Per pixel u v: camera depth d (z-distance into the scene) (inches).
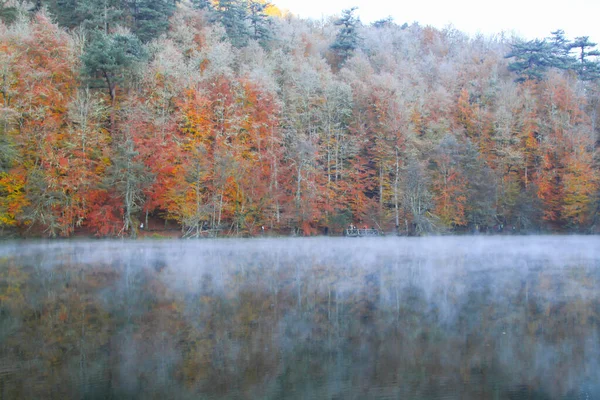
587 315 554.9
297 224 2199.8
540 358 408.2
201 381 354.0
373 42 3661.4
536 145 2647.6
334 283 775.7
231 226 2116.1
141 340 450.9
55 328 490.9
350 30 3388.3
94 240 1800.0
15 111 1692.9
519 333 481.7
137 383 349.4
